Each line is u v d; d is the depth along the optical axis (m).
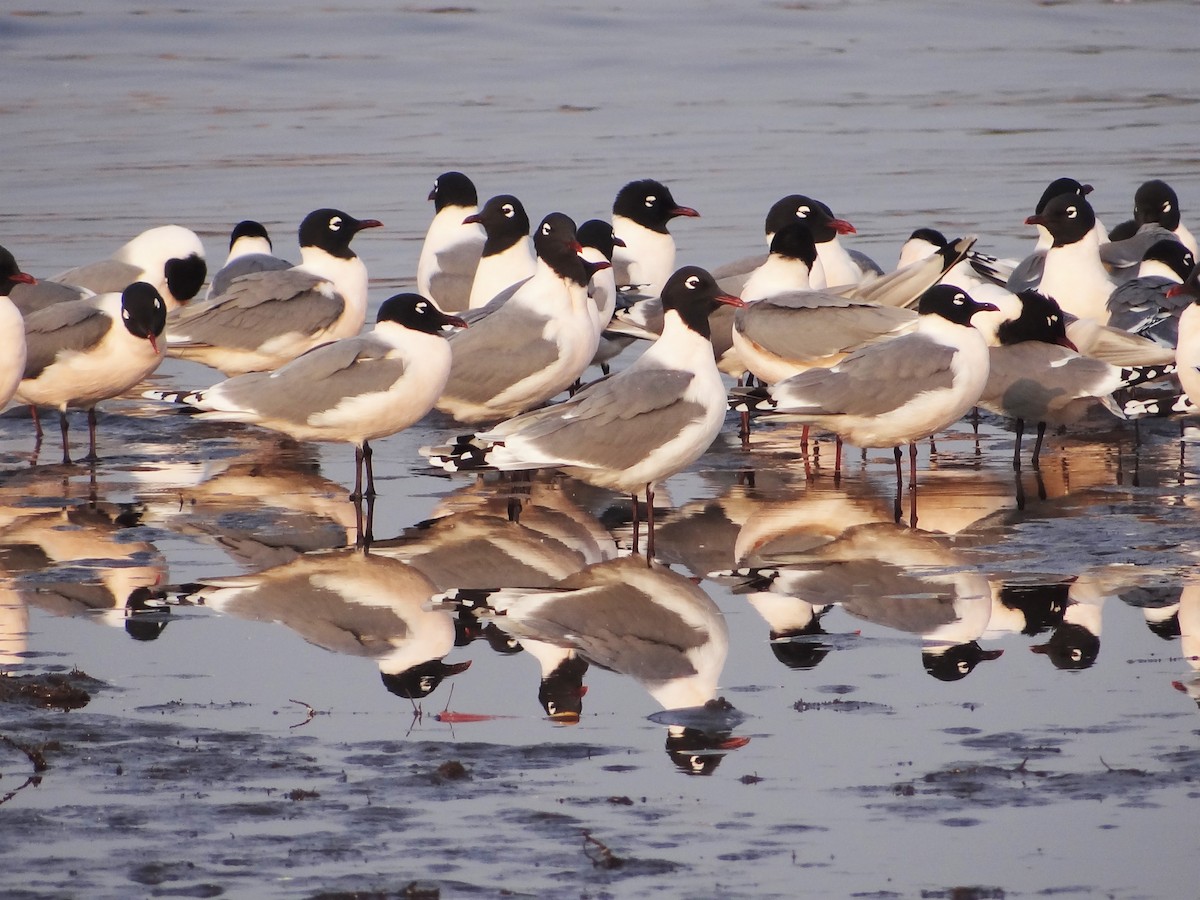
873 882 8.84
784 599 13.22
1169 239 21.41
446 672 11.79
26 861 9.09
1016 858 9.06
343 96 46.03
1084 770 10.02
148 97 45.66
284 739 10.65
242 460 18.12
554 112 43.38
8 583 13.68
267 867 9.02
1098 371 17.25
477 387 17.88
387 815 9.59
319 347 16.64
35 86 47.09
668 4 60.19
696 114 43.09
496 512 15.93
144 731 10.79
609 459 14.46
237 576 13.89
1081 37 55.50
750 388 16.36
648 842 9.26
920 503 16.05
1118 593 13.13
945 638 12.29
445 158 36.84
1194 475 16.95
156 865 9.03
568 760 10.30
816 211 21.88
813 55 52.22
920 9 60.19
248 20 56.91
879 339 18.17
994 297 17.78
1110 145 37.91
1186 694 11.18
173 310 21.75
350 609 13.09
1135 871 8.93
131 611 13.04
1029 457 17.91
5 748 10.55
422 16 57.88
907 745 10.44
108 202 32.25
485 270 21.42
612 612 12.97
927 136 39.53
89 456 18.25
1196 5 60.59
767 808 9.64
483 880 8.87
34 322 18.09
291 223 30.02
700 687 11.45
